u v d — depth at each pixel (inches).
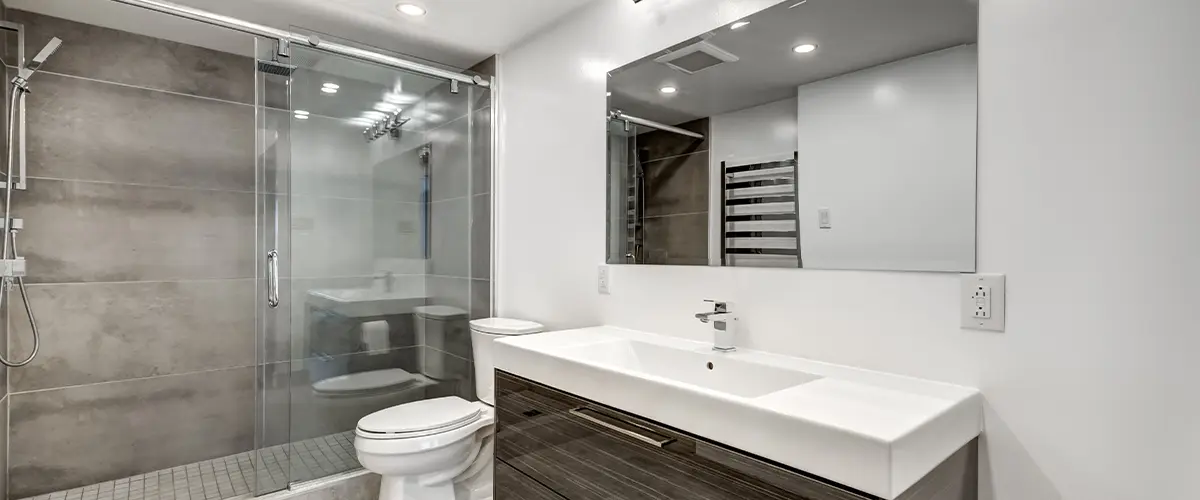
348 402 92.7
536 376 62.9
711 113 66.5
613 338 70.5
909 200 49.6
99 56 93.3
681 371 63.6
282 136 86.0
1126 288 38.5
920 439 36.1
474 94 105.0
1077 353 40.6
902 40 50.3
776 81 59.9
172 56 100.0
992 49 45.0
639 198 75.7
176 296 99.9
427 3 84.2
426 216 101.1
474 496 85.8
